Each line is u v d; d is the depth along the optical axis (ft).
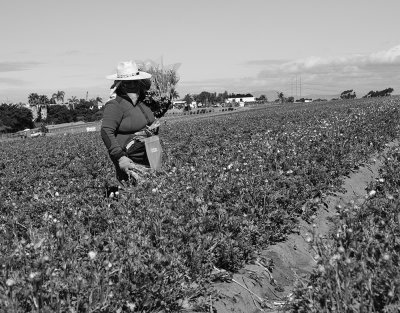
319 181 17.69
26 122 259.60
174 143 35.96
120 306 8.21
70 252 9.17
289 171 16.28
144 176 13.57
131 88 13.75
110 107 13.65
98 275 8.21
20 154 43.37
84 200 14.69
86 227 11.99
